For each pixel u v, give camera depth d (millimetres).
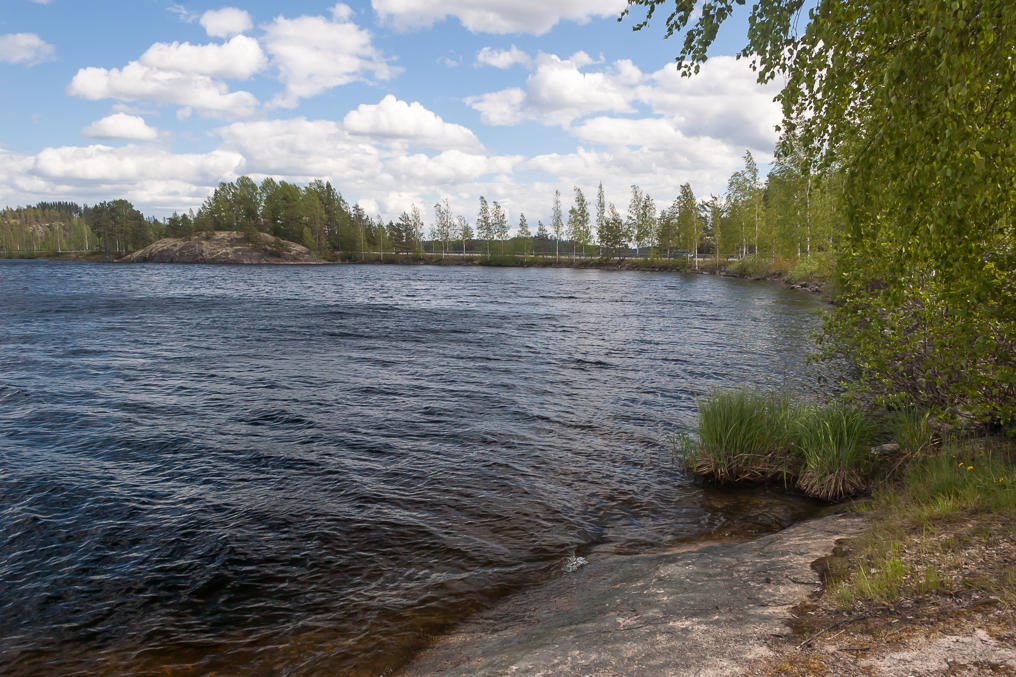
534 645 4406
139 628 5250
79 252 153250
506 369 16906
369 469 9148
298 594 5773
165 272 79125
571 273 88375
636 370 16859
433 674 4285
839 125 5500
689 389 14562
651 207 101562
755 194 69500
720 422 8914
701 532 7059
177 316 29609
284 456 9703
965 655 3316
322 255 132750
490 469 9156
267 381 15172
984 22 4016
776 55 5438
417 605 5539
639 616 4625
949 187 4434
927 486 6789
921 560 4707
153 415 12062
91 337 22453
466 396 13742
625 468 9211
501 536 6996
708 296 43062
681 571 5539
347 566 6309
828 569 4977
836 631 3809
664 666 3680
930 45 4199
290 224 133875
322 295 44031
